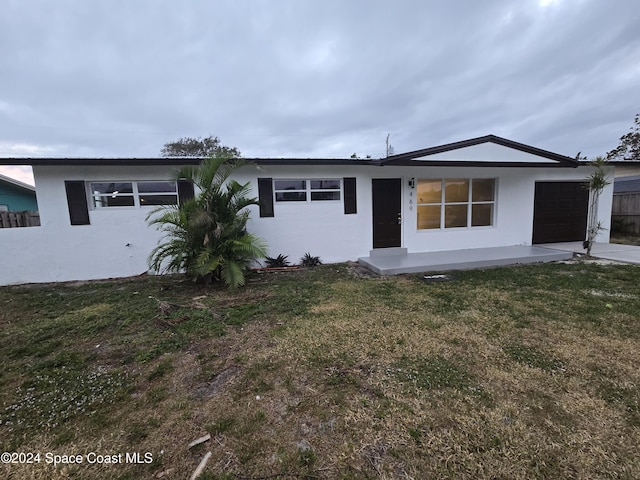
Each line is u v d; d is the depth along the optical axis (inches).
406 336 128.7
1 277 245.8
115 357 118.4
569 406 82.2
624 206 435.8
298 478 62.9
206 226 222.5
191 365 110.4
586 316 146.0
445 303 171.3
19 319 163.9
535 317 146.9
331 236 303.7
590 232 294.8
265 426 78.3
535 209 355.3
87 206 258.2
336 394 90.5
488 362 106.5
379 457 67.6
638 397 85.4
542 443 69.6
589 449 67.6
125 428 79.0
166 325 148.7
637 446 68.2
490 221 350.0
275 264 287.6
